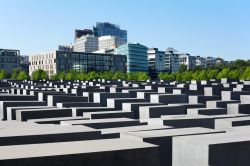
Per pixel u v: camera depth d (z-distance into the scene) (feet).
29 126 33.42
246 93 80.07
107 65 534.37
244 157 24.43
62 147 20.92
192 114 48.88
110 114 47.50
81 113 52.37
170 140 27.91
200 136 26.40
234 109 56.08
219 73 268.21
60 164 18.95
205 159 23.41
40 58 513.45
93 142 22.48
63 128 30.27
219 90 103.24
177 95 71.20
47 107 54.03
